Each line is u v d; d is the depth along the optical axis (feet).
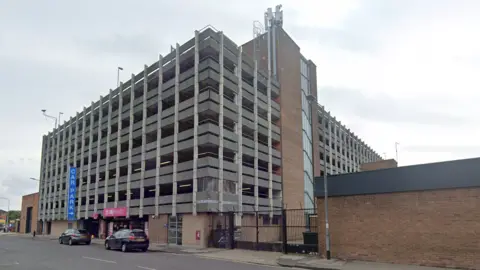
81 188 165.99
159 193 118.62
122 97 147.13
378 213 54.65
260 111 139.13
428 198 50.26
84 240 105.70
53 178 199.82
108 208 140.15
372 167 170.40
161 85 126.82
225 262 57.72
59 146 198.80
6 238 154.40
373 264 51.39
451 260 47.14
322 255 60.13
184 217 106.63
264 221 125.80
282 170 143.02
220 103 112.78
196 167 106.73
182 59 120.98
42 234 203.21
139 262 56.03
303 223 114.11
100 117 160.15
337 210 59.26
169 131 128.57
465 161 47.55
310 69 182.60
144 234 82.12
